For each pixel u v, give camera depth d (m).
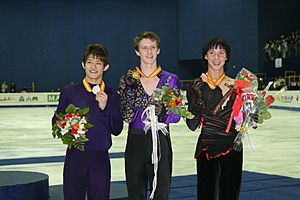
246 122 3.96
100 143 4.00
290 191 6.36
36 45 34.78
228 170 3.97
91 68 3.99
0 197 4.64
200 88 4.01
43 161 9.56
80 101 4.00
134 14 35.31
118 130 4.08
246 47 32.56
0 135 14.78
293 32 31.42
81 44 35.25
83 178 4.00
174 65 35.19
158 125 3.95
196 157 4.06
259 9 32.25
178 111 3.88
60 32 35.03
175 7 35.09
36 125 18.23
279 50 30.53
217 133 3.97
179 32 34.81
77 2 35.09
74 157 3.98
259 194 6.17
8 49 34.41
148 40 3.98
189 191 6.46
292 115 22.25
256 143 12.29
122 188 5.59
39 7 34.72
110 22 35.31
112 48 35.38
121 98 4.00
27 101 31.62
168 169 4.00
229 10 32.78
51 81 35.09
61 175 8.06
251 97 3.94
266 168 8.44
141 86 3.98
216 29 33.06
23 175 5.29
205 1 33.28
